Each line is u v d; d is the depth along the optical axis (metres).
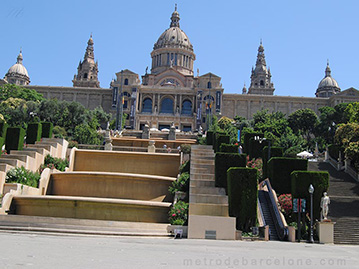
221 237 27.12
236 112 139.88
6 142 42.28
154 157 42.22
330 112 111.75
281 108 140.62
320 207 31.19
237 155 34.53
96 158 43.09
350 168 48.75
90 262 11.28
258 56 179.75
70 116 89.81
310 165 53.78
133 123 124.25
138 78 139.75
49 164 39.53
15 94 118.56
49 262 10.82
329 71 184.38
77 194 36.03
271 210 33.34
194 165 37.94
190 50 163.50
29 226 25.31
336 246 26.28
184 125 130.50
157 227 27.20
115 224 25.97
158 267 11.02
